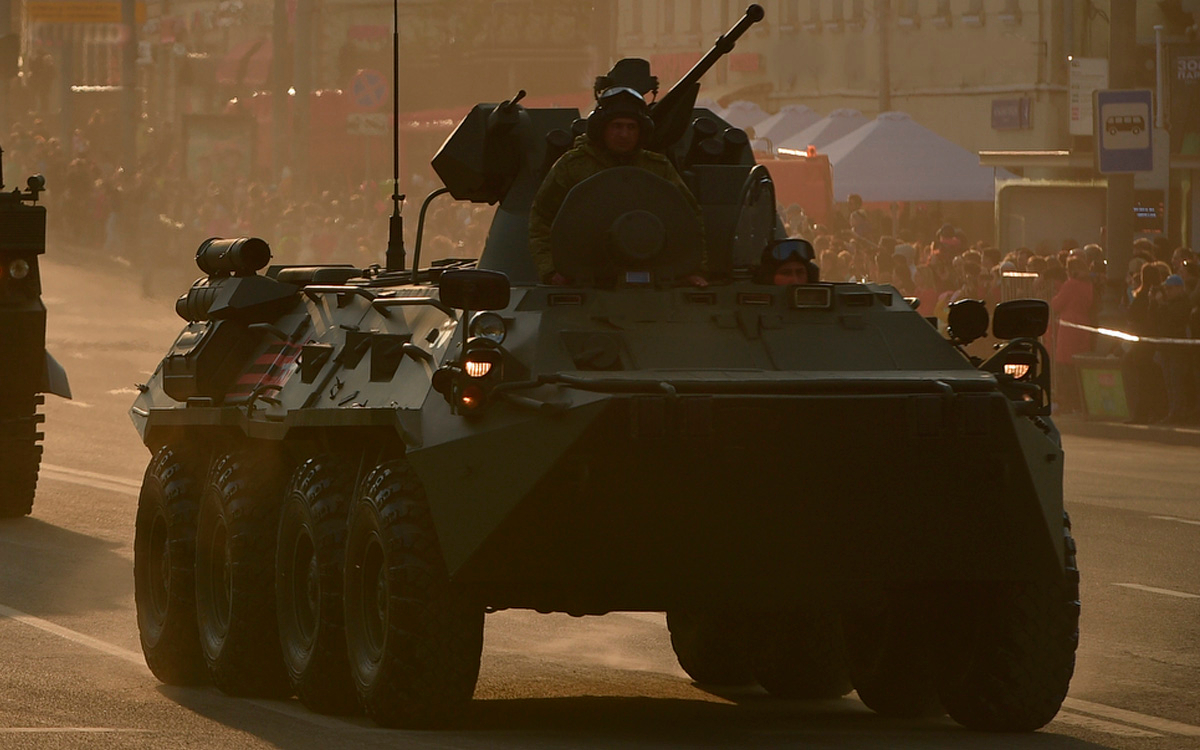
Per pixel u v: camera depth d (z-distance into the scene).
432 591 23.83
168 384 31.47
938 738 24.62
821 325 25.34
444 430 23.55
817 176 107.94
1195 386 75.06
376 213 117.62
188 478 30.80
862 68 161.88
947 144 116.19
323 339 28.39
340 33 163.75
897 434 23.20
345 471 26.42
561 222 25.56
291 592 27.17
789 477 23.25
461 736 24.02
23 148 165.00
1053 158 95.94
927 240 124.75
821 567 24.05
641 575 23.89
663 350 24.39
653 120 28.12
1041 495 24.03
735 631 29.50
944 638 25.78
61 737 24.36
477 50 136.25
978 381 23.98
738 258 27.66
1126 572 42.50
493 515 23.09
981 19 154.62
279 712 26.55
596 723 25.69
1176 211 107.56
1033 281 81.31
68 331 103.81
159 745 23.75
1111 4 83.31
